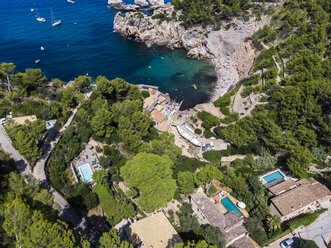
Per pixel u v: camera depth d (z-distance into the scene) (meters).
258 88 100.69
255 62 126.62
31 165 69.44
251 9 158.12
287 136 79.06
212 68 151.75
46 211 47.00
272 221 58.09
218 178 68.44
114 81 103.19
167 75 145.00
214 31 159.00
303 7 135.88
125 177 59.94
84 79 108.56
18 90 94.62
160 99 115.62
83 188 64.88
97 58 157.25
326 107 83.94
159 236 51.91
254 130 83.44
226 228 56.28
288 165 72.44
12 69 97.25
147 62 157.50
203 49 161.38
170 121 102.25
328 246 54.09
